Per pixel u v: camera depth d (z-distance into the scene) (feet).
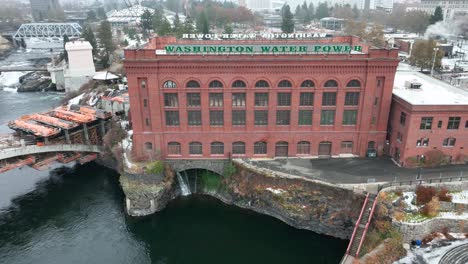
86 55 437.58
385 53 184.44
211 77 190.60
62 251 174.81
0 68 549.13
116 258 170.19
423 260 143.74
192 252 173.37
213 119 201.26
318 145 206.39
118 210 207.82
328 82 193.06
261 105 197.98
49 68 485.56
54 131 239.91
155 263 167.32
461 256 143.84
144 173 194.70
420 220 153.07
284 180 182.80
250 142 204.85
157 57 185.68
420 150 190.08
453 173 181.78
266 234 180.86
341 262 148.56
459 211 157.58
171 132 202.49
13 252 173.99
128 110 279.69
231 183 201.87
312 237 176.65
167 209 201.36
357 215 166.71
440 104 180.55
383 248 147.23
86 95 359.25
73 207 211.82
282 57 185.47
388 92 193.88
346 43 226.58
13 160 226.17
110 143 247.09
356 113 199.82
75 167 263.08
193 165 209.56
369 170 188.65
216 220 192.13
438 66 368.68
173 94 195.21
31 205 214.90
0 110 386.32
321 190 175.42
